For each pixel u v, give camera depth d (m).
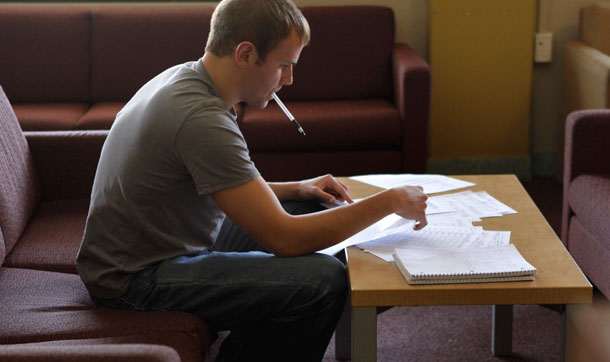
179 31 3.44
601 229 2.16
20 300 1.62
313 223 1.57
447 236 1.67
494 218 1.80
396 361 2.06
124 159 1.58
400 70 3.18
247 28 1.54
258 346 1.64
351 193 2.00
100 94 3.45
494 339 2.07
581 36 3.54
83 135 2.22
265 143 3.12
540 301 1.45
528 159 3.73
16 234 1.94
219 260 1.59
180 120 1.52
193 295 1.57
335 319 1.59
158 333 1.48
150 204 1.58
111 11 3.46
